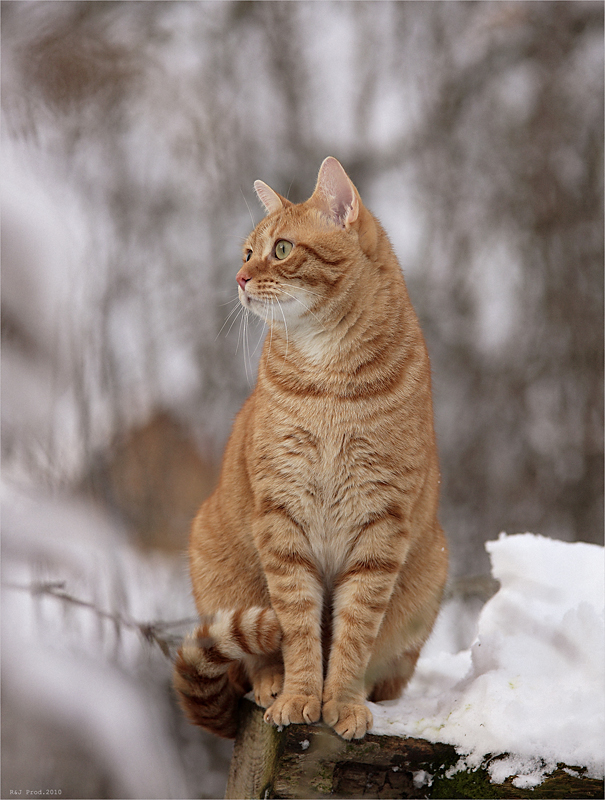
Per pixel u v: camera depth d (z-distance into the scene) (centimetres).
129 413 415
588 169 768
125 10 579
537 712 259
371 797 267
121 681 230
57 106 345
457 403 715
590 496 693
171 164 624
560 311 734
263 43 805
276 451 307
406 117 823
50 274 264
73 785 215
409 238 774
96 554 234
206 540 346
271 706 285
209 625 283
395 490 305
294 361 316
